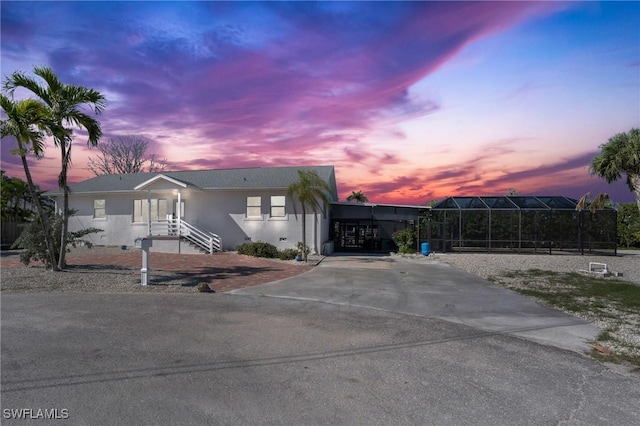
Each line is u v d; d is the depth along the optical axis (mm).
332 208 28438
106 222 24609
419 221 25297
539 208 23719
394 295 10000
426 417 3615
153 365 4793
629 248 30812
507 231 23922
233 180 24031
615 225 22938
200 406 3748
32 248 12391
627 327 7027
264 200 22688
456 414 3686
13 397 3875
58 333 6074
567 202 24047
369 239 28188
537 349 5734
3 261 16141
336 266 16750
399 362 5078
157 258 17938
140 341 5734
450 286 11500
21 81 11320
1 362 4816
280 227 22438
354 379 4488
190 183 23281
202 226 23219
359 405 3836
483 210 24156
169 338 5910
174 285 10594
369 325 6945
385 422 3508
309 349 5523
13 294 9164
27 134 10953
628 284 11859
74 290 9695
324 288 10891
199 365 4824
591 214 23094
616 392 4246
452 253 23578
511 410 3785
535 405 3902
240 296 9484
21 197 27000
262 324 6867
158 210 23828
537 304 9000
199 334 6152
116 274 11961
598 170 14383
